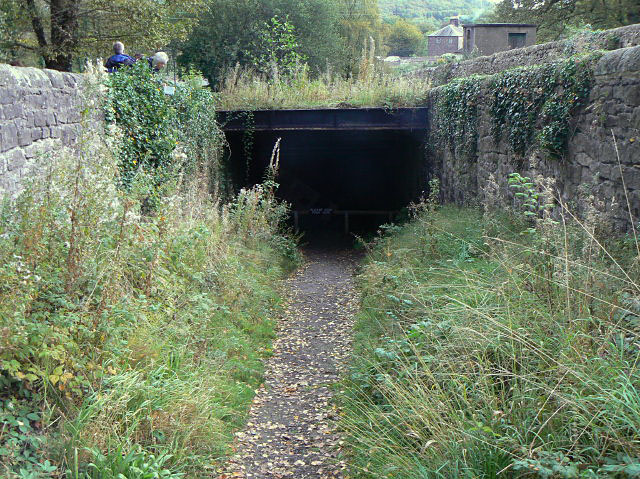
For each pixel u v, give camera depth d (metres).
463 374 3.94
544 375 3.62
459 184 11.66
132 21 15.32
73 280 4.27
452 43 62.00
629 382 3.03
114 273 4.50
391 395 4.48
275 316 8.11
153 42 16.03
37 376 3.68
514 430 3.29
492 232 7.50
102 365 4.04
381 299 7.04
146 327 4.90
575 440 3.05
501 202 8.12
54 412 3.69
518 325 4.08
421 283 6.84
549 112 7.20
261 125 14.63
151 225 5.68
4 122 5.07
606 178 6.05
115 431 3.70
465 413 3.70
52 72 6.31
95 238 4.63
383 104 14.77
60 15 14.77
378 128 14.69
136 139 8.55
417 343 4.68
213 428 4.37
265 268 9.92
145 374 4.43
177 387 4.41
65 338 3.81
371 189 19.59
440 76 15.04
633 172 5.54
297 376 6.04
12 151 5.22
